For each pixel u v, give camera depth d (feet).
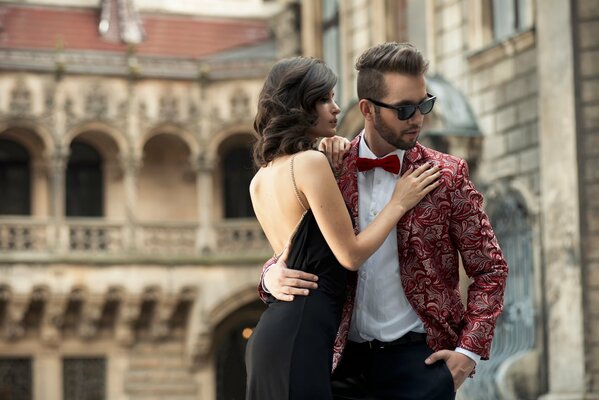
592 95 66.49
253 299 110.01
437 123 78.43
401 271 16.88
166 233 111.04
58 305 108.47
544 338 69.10
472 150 77.87
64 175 112.78
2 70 108.68
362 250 16.11
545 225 69.15
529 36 71.82
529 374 69.21
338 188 16.24
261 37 120.98
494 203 75.77
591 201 66.33
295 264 16.28
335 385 17.16
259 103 16.92
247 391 16.38
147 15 120.47
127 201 110.83
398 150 17.17
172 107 112.16
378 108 16.61
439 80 83.10
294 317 16.01
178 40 119.85
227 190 115.75
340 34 101.09
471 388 72.59
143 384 111.75
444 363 16.76
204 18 121.70
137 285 109.19
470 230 16.96
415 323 17.01
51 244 108.37
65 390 110.83
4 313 108.68
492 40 78.89
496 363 72.02
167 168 115.96
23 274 106.93
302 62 16.81
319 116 16.71
